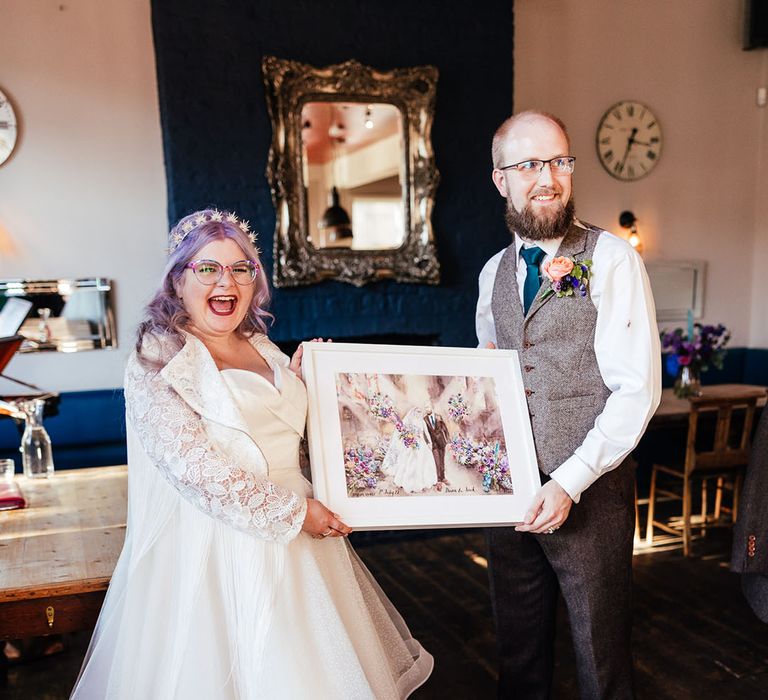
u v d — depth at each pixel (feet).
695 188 19.53
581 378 6.63
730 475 14.21
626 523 6.90
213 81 13.70
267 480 5.33
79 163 14.79
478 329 8.02
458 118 15.16
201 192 13.87
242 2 13.67
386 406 6.25
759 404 15.78
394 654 6.39
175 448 5.20
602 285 6.45
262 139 14.10
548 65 17.62
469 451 6.38
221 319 5.77
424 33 14.73
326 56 14.24
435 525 5.97
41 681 9.52
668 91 18.89
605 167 18.44
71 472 9.61
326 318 14.87
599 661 6.88
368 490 5.88
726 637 10.61
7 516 7.61
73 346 14.99
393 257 14.79
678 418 13.87
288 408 5.81
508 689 7.85
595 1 17.84
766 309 20.26
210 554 5.47
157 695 5.34
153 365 5.44
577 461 6.26
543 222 6.49
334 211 14.38
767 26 18.70
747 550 8.50
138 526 5.67
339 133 14.24
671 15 18.65
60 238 14.82
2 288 14.49
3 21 14.12
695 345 15.28
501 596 7.68
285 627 5.30
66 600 5.88
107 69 14.78
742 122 19.80
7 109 14.23
